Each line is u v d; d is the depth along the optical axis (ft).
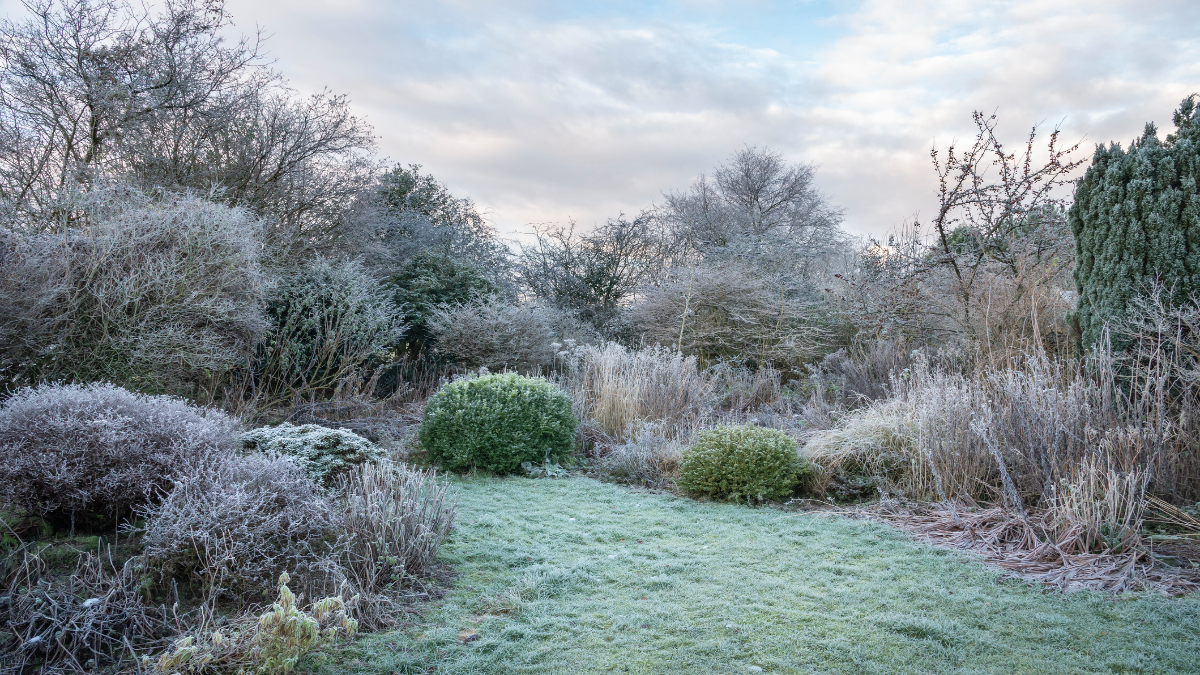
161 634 9.32
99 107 28.84
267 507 11.35
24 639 8.47
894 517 16.48
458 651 9.41
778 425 26.09
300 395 27.76
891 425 19.77
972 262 28.66
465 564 13.14
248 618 9.22
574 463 23.79
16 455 11.47
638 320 45.09
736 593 11.61
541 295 53.01
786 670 8.79
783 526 16.03
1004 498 15.35
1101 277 18.71
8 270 17.61
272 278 27.96
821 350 39.19
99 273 20.72
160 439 12.60
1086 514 13.11
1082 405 15.65
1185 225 17.34
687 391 29.07
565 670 8.82
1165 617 10.24
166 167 32.96
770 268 46.80
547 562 13.29
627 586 12.00
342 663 9.05
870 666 8.82
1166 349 16.75
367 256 41.22
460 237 54.39
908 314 31.55
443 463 22.09
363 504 12.96
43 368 19.06
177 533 10.12
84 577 10.03
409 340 39.06
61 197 24.23
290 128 36.58
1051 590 11.55
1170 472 14.74
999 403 17.49
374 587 11.23
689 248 58.85
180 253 22.35
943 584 11.96
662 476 21.03
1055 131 27.48
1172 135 18.49
